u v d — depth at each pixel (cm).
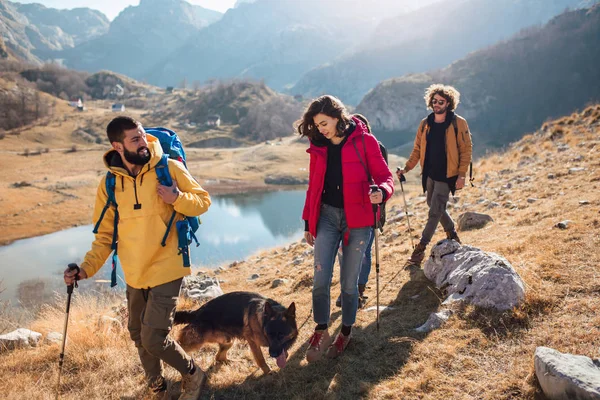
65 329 354
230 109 19400
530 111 18025
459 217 776
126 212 321
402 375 339
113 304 748
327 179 378
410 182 5347
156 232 323
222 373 402
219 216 4678
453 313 406
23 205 4944
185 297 649
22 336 514
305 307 542
